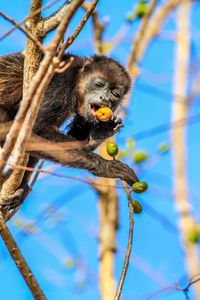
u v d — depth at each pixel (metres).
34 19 8.80
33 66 9.00
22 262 7.41
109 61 13.61
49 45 6.55
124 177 11.18
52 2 7.43
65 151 11.06
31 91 6.81
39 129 11.54
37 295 7.48
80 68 13.12
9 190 10.08
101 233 14.46
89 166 11.09
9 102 12.49
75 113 13.18
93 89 12.99
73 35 8.39
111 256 14.12
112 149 9.16
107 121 12.45
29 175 11.41
